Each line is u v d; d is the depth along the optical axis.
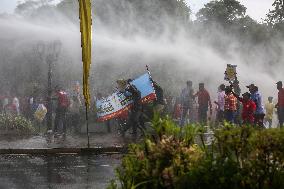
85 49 11.11
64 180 8.50
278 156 3.69
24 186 8.02
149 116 15.28
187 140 4.24
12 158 11.20
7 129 16.73
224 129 3.98
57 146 12.66
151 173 4.02
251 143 3.77
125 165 4.21
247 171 3.72
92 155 11.70
